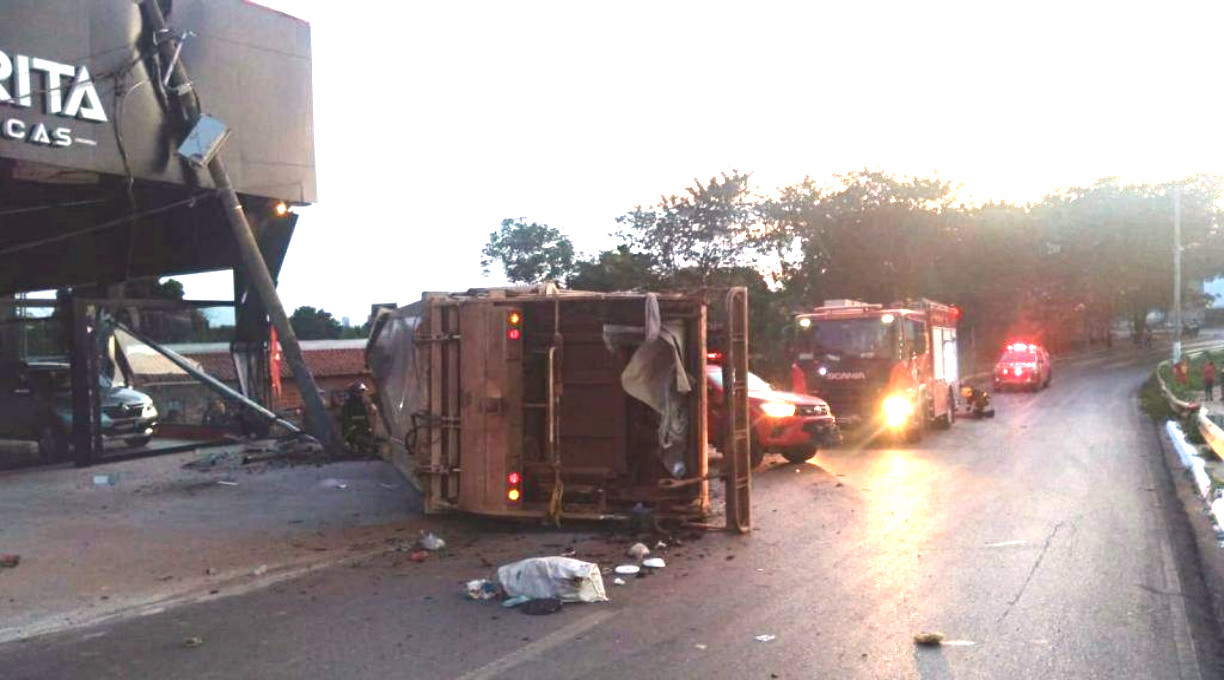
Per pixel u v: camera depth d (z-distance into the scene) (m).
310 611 7.23
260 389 19.17
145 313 19.41
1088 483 13.31
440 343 10.56
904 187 46.06
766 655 6.02
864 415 19.28
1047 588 7.60
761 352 33.34
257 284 16.33
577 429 10.34
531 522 10.44
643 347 9.93
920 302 21.61
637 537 9.78
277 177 17.64
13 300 15.90
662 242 35.69
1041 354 39.94
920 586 7.68
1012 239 54.28
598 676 5.67
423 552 9.20
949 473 14.52
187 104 15.73
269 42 17.44
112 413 16.66
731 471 9.92
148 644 6.46
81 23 14.48
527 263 52.31
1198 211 63.03
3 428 16.72
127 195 16.88
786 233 43.34
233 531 10.17
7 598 7.57
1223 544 9.17
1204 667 5.78
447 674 5.75
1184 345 80.81
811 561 8.65
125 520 10.72
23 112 13.80
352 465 14.96
